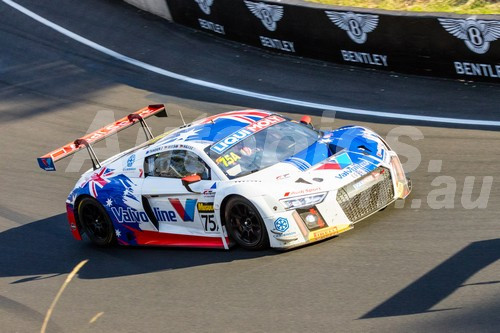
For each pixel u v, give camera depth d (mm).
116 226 14852
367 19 21688
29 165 20047
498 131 17109
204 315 10930
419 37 20844
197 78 23953
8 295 13180
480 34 19625
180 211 13812
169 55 25812
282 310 10570
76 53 27000
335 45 22859
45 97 24312
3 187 18906
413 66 21297
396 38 21297
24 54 27453
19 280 13875
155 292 12188
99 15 29625
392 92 20578
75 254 14898
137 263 13820
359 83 21531
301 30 23500
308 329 9875
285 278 11562
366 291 10641
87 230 15344
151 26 28172
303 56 23891
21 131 22281
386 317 9766
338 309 10258
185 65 24984
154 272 13125
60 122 22453
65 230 16203
